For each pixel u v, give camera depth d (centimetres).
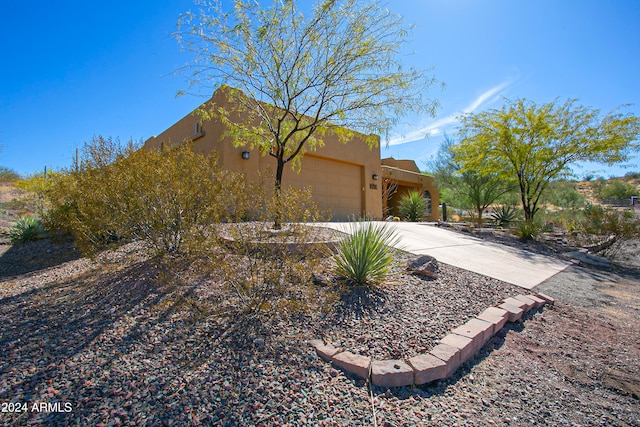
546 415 244
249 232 346
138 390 223
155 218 431
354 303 384
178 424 197
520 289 535
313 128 735
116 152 690
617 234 989
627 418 248
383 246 470
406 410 233
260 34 627
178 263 438
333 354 279
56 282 464
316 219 370
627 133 1158
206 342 286
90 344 276
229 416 207
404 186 2167
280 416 212
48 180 862
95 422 193
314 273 414
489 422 230
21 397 209
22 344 274
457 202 2156
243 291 348
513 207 1761
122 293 388
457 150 1438
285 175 1202
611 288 623
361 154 1509
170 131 1359
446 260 656
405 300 410
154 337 290
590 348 362
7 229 934
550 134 1211
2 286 471
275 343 291
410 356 287
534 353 342
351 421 216
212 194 418
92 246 465
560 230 1458
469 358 315
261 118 785
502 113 1277
